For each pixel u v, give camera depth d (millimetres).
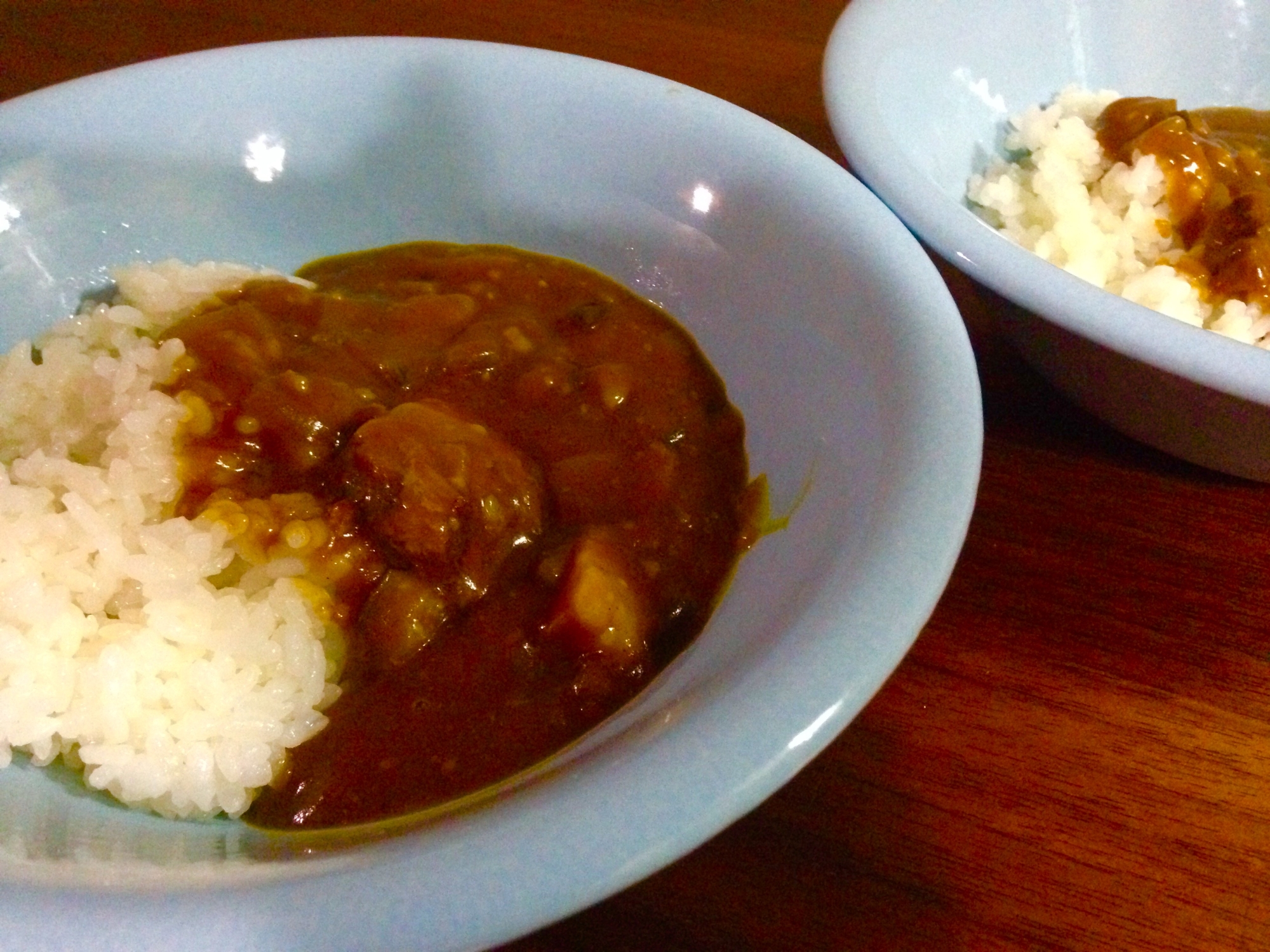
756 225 270
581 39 423
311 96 300
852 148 274
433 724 223
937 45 337
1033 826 220
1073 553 263
